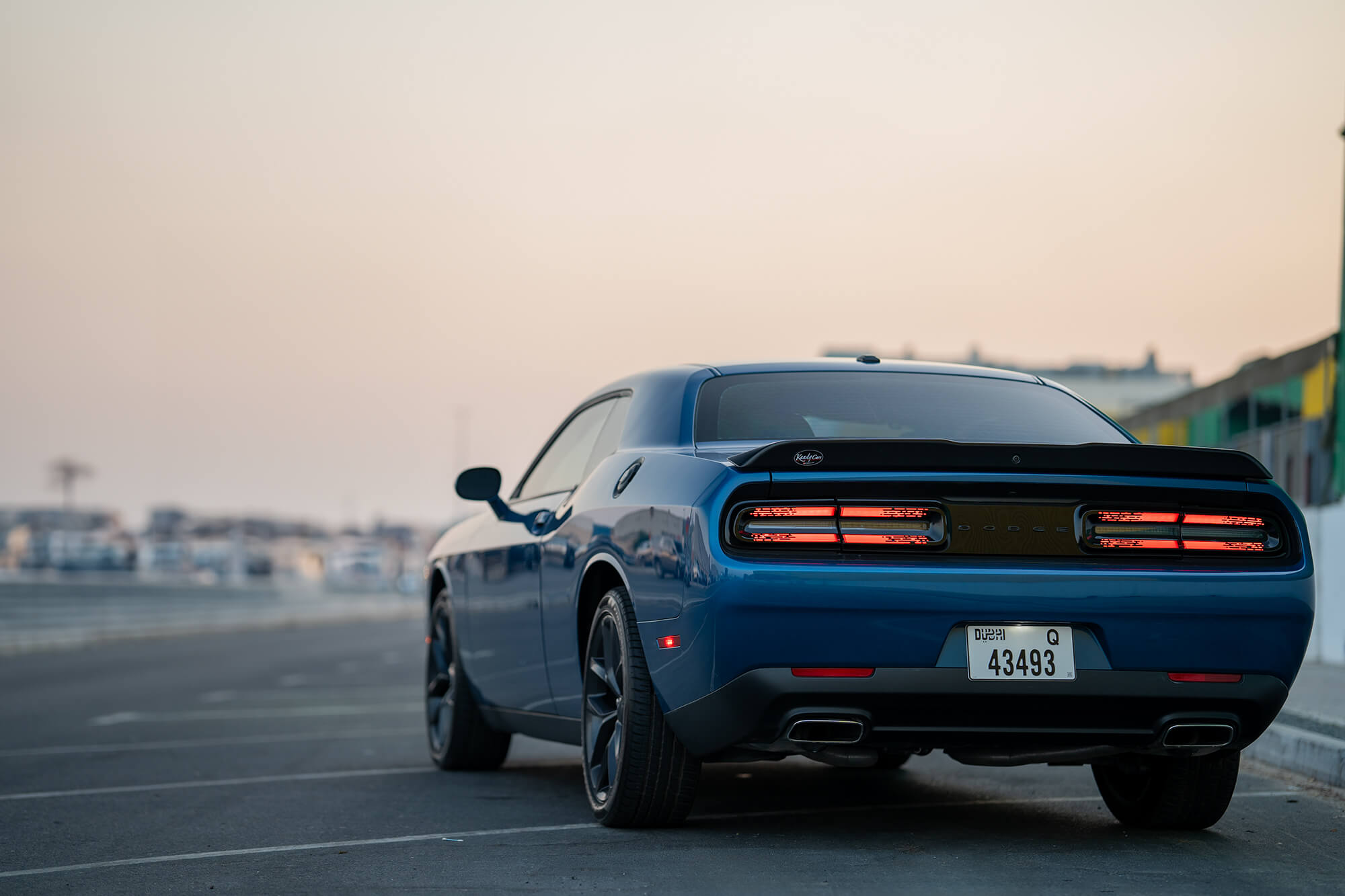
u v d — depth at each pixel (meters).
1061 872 5.70
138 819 7.71
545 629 7.71
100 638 36.19
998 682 5.67
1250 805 7.68
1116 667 5.75
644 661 6.46
